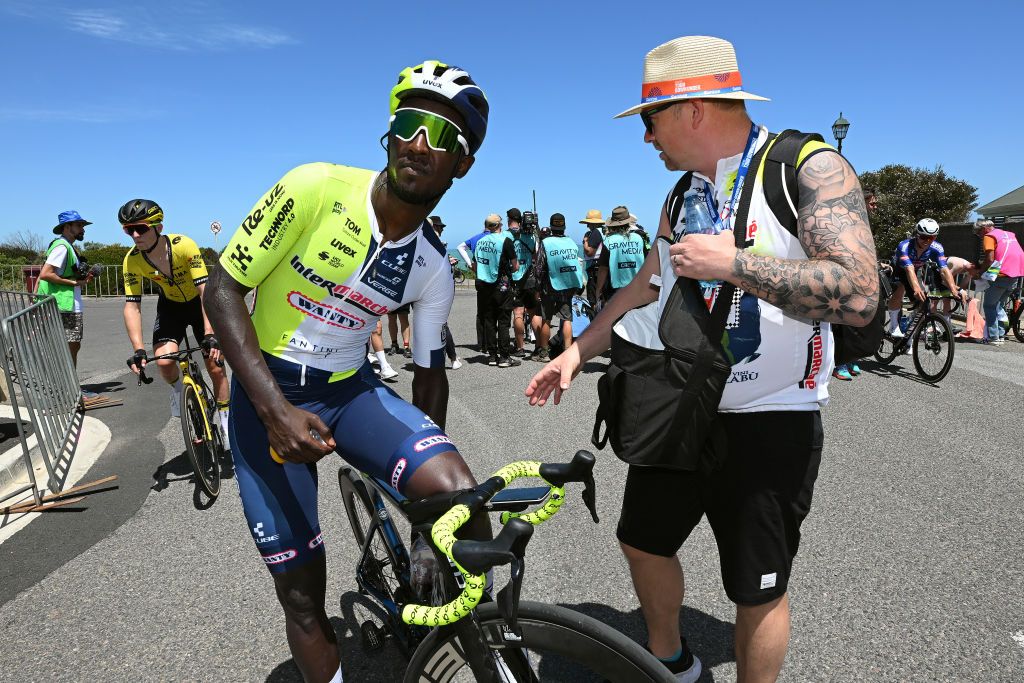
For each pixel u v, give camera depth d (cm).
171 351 416
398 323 895
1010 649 238
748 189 152
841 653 237
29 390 401
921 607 265
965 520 346
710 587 282
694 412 157
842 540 325
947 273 719
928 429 516
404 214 171
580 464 136
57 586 295
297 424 162
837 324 157
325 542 331
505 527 119
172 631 259
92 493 408
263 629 259
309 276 175
